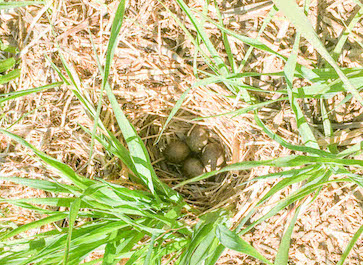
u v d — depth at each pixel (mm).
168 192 559
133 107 599
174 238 554
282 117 570
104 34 584
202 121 606
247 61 578
